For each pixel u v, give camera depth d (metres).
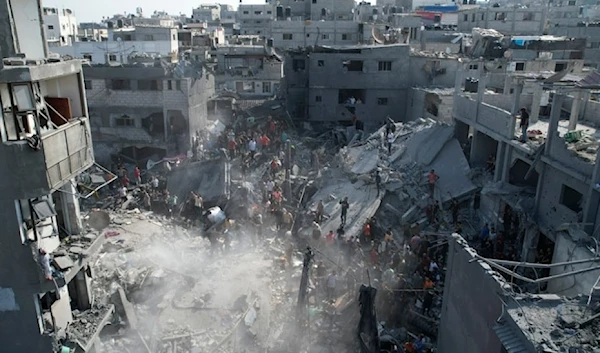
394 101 48.09
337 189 31.95
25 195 12.77
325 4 81.94
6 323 14.20
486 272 12.51
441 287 21.19
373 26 65.44
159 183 34.75
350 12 82.81
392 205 28.89
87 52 59.09
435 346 18.62
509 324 10.66
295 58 49.47
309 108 48.25
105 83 38.69
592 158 18.53
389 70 47.22
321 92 47.75
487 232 23.61
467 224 26.36
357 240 24.78
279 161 36.81
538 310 10.68
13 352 14.56
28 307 14.07
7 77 11.78
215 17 142.62
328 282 21.67
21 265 13.52
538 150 21.33
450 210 27.22
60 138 13.51
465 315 14.06
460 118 30.97
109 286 20.75
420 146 32.56
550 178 20.92
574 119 22.64
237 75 57.56
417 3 110.81
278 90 56.66
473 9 71.62
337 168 34.84
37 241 13.85
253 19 101.12
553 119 20.36
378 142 36.75
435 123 34.91
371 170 32.16
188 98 38.84
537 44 43.75
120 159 40.28
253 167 37.28
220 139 40.94
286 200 31.67
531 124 26.52
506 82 29.80
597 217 17.53
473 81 37.16
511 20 66.56
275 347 18.95
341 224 27.20
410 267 22.72
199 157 37.31
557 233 17.98
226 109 50.12
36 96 13.05
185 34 71.75
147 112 39.34
